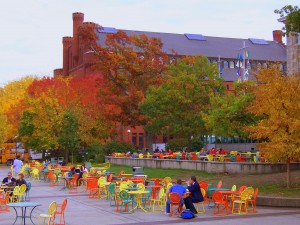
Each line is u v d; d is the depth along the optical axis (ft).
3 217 59.31
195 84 156.76
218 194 61.46
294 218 57.88
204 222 55.01
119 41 200.95
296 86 80.69
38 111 168.86
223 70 324.80
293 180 88.17
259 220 56.39
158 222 55.06
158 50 199.00
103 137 189.98
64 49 319.47
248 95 109.60
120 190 64.44
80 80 188.65
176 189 60.64
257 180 91.76
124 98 186.09
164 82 176.55
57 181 107.65
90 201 75.51
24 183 72.23
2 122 202.49
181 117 159.02
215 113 113.29
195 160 121.49
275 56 339.16
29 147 190.49
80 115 170.50
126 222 55.16
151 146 203.72
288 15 85.87
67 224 53.88
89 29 198.18
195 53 320.09
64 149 174.70
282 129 77.82
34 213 62.75
